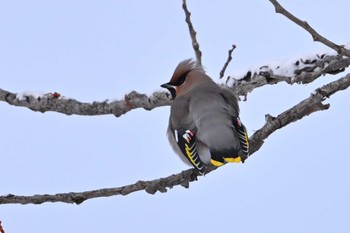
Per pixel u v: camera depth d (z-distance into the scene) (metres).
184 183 10.04
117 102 11.28
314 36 9.16
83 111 11.21
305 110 10.20
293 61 11.01
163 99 11.29
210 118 10.30
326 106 10.23
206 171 10.55
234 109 10.65
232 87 11.28
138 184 9.81
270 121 10.28
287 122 10.23
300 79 10.99
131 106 11.30
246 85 11.28
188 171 10.09
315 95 10.24
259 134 10.27
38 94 11.17
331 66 10.78
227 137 10.16
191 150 10.23
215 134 10.17
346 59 10.70
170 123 10.97
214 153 10.11
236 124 10.25
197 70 11.27
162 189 9.93
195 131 10.39
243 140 10.09
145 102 11.30
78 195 9.54
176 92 11.24
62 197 9.48
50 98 11.15
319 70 10.88
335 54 10.77
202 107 10.47
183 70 11.29
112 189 9.70
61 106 11.16
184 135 10.41
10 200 9.38
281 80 11.10
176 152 11.13
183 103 10.77
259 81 11.20
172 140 11.04
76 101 11.24
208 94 10.70
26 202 9.43
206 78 11.20
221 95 10.73
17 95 11.17
